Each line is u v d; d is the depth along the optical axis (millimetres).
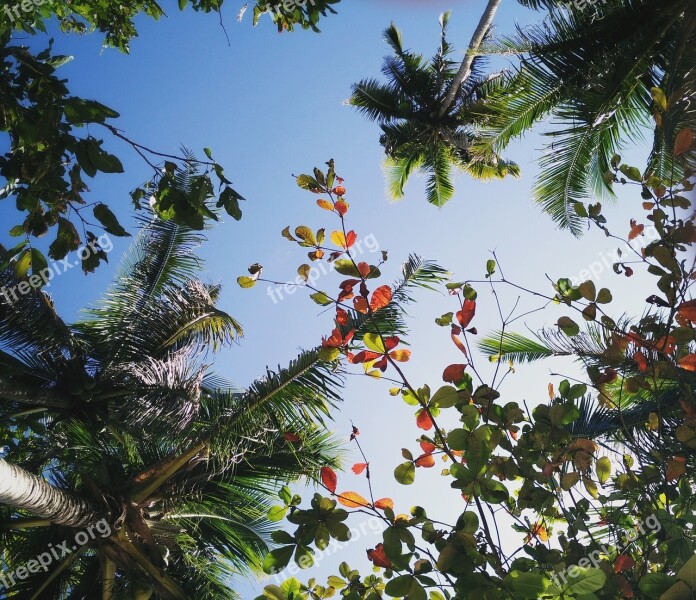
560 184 12422
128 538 7375
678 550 3088
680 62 7652
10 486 5375
